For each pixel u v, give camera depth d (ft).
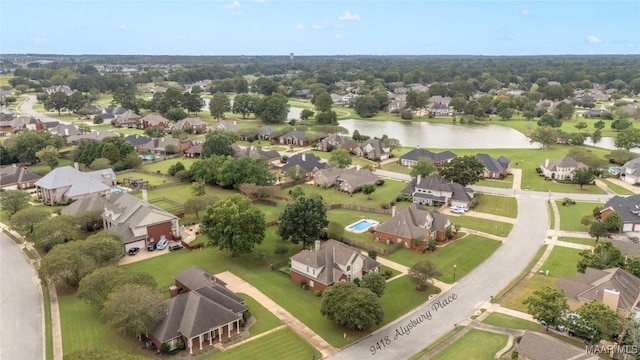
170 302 207.21
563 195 431.02
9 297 239.91
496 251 307.37
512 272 276.21
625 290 225.97
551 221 362.53
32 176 449.89
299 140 652.48
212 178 446.19
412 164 545.44
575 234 334.85
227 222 282.56
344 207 394.73
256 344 203.41
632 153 539.70
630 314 202.08
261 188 401.70
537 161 563.07
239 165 428.56
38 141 529.45
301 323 221.05
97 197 353.51
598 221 337.52
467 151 620.08
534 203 407.85
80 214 327.47
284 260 287.69
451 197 398.01
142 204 318.24
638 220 337.52
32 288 249.75
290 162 500.74
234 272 274.16
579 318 201.87
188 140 616.80
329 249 263.49
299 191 405.59
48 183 393.29
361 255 264.72
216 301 215.10
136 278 222.07
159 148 593.01
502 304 239.30
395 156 595.88
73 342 201.46
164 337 193.88
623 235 333.21
